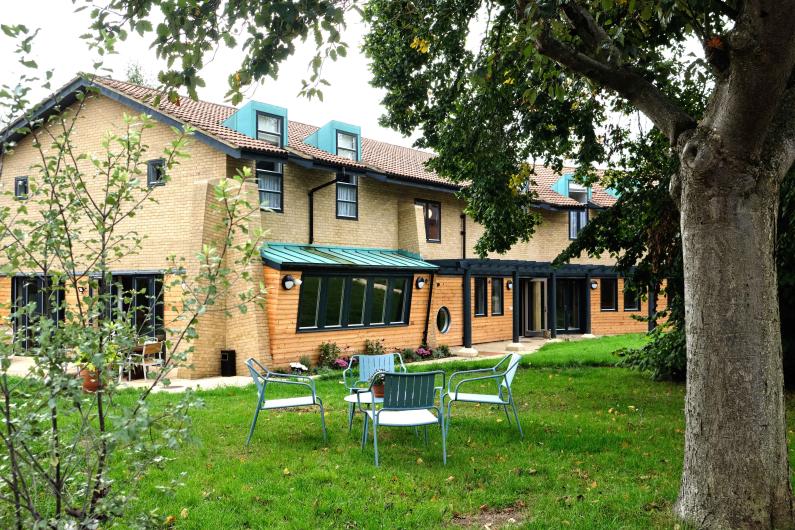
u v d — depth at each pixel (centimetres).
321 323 1772
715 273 503
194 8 590
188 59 597
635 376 1448
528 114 1120
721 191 500
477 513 567
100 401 364
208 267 384
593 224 1316
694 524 506
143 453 363
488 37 1035
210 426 905
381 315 1978
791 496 502
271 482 642
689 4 624
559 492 613
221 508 571
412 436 853
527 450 770
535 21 592
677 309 1288
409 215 2203
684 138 538
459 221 2448
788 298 1088
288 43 605
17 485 344
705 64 837
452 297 2297
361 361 1018
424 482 647
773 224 515
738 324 497
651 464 702
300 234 1838
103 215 387
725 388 499
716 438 502
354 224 2030
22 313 332
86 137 1752
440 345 2216
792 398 1131
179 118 1614
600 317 2903
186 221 1622
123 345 350
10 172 1850
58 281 376
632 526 520
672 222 1205
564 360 1711
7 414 324
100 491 363
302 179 1852
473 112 1113
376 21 1133
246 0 589
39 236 370
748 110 471
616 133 1242
